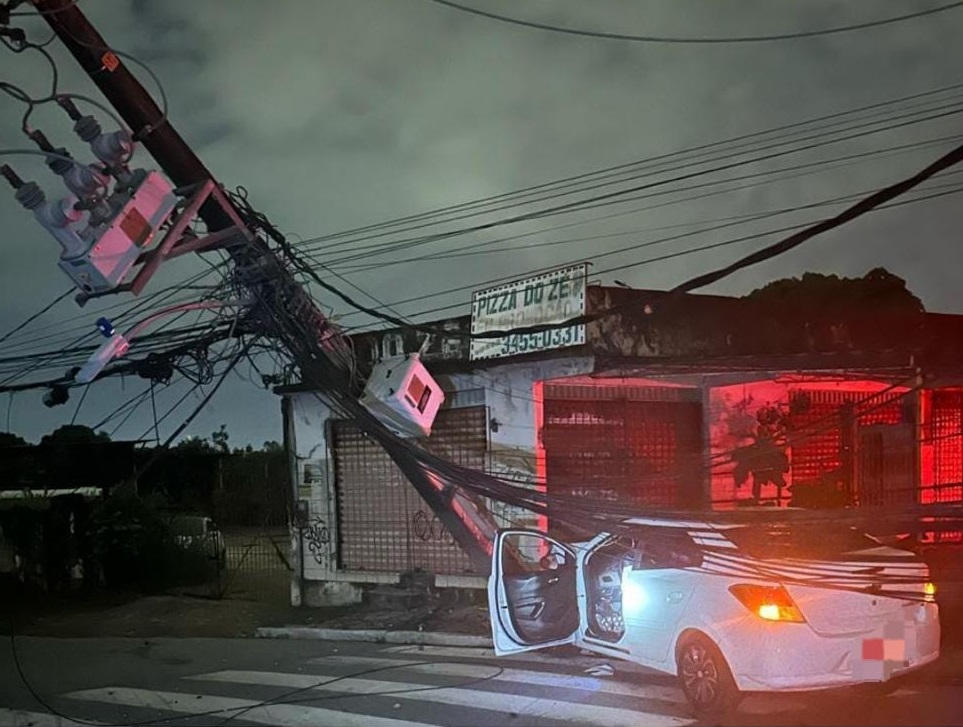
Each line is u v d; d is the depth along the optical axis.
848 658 7.03
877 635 7.11
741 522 7.86
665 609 7.91
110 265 7.40
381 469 15.77
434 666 10.45
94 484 22.02
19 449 22.78
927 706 7.55
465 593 14.52
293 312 10.57
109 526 20.41
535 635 9.40
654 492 14.71
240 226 9.62
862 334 16.86
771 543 7.76
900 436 16.00
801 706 7.69
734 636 7.21
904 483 15.89
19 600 20.06
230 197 9.86
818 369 13.07
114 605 18.62
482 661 10.62
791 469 15.47
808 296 18.62
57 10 7.71
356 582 15.88
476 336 11.45
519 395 13.98
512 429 14.05
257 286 10.30
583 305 13.12
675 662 7.79
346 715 8.31
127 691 10.11
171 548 20.67
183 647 13.41
